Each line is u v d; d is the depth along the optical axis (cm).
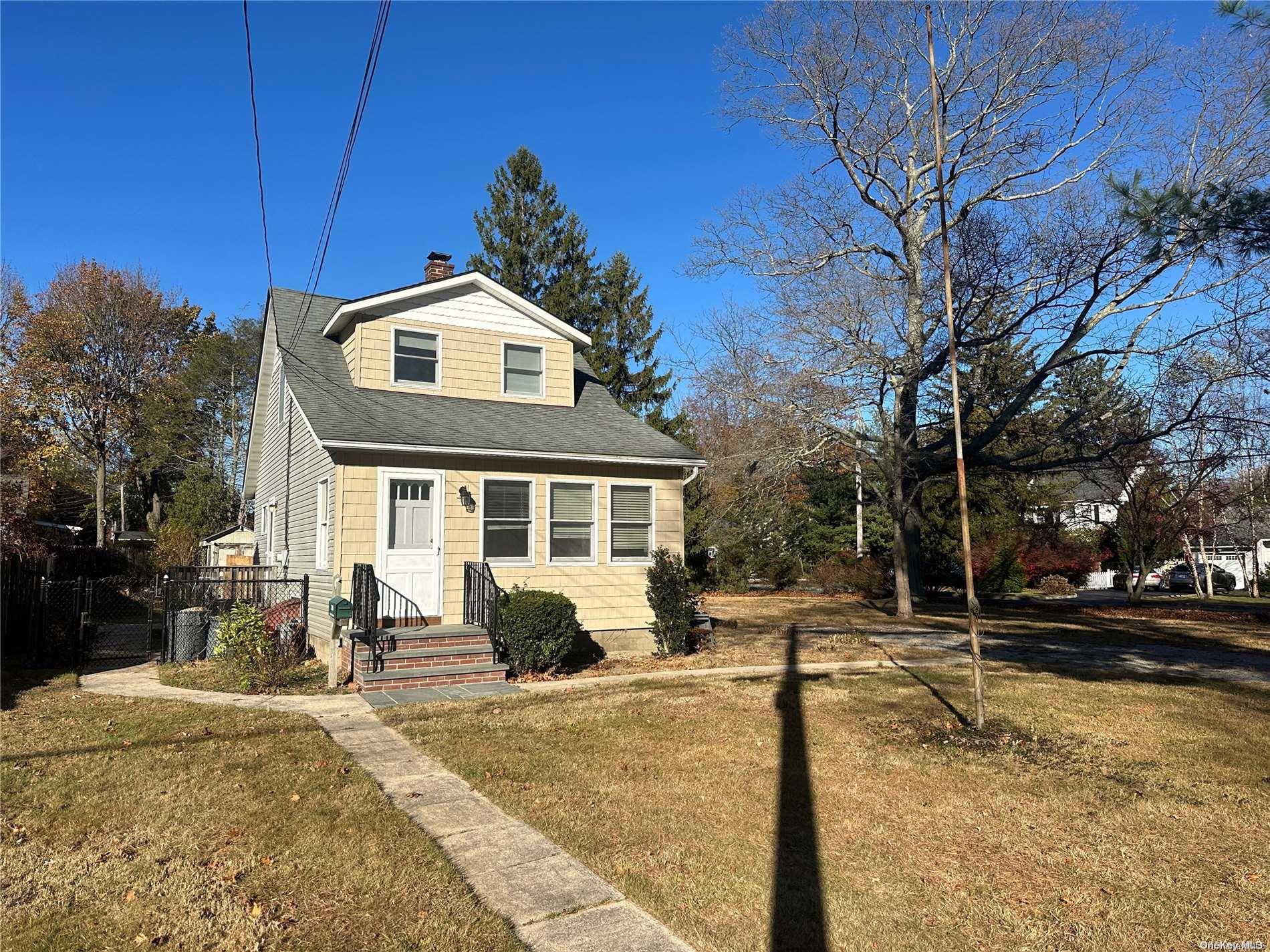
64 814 546
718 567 3062
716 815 548
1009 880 447
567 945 375
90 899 421
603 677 1107
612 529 1388
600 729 793
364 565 1090
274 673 1046
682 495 1462
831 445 2183
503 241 3122
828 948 373
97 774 636
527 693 984
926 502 2981
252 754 698
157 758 683
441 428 1291
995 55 1855
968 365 2012
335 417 1233
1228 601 3003
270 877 449
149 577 2125
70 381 3672
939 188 781
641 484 1420
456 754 700
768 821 537
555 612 1125
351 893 429
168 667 1211
